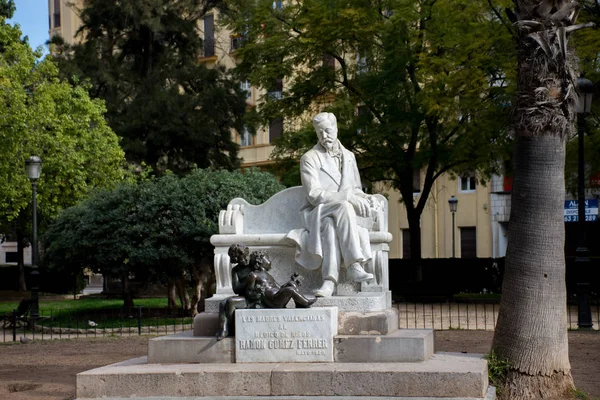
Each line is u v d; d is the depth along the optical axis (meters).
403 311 23.14
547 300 9.73
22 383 11.97
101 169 31.94
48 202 30.30
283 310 9.27
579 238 17.59
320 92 28.62
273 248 10.51
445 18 24.36
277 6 29.06
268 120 29.11
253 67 28.61
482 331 17.41
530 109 9.75
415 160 27.09
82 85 33.31
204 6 38.41
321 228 10.09
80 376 8.96
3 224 34.03
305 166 10.65
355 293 10.01
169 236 20.25
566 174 24.80
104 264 20.86
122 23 36.56
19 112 27.61
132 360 10.08
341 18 26.00
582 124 17.80
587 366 12.29
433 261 30.80
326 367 8.83
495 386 9.63
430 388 8.42
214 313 10.04
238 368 8.95
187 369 8.99
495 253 37.19
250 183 21.11
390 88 26.47
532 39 9.80
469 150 26.28
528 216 9.83
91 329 19.16
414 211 28.62
